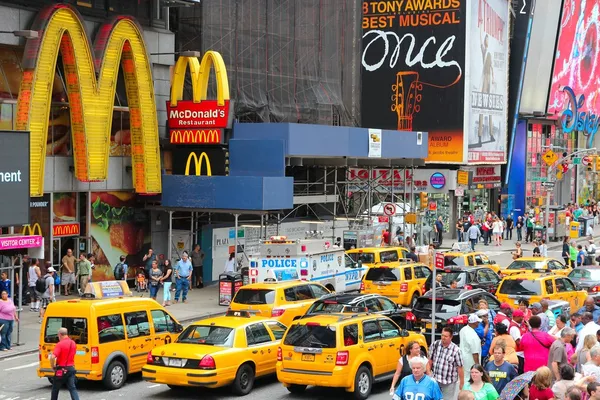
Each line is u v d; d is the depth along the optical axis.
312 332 23.16
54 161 40.28
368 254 43.78
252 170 44.28
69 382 22.27
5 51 38.72
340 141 49.53
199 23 49.62
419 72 76.94
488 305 28.25
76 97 40.06
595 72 106.44
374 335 23.89
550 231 75.88
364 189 61.59
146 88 43.38
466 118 75.62
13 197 31.98
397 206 62.00
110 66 41.41
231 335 24.25
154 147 43.78
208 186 43.28
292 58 56.50
